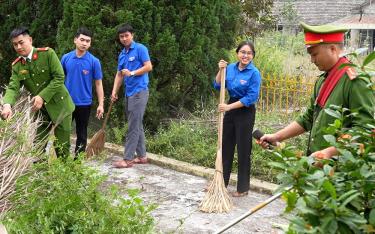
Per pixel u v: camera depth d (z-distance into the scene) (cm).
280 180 253
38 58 646
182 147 861
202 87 989
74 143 938
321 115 404
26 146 487
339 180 252
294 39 1477
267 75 1068
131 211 421
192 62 949
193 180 763
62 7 1054
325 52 395
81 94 768
